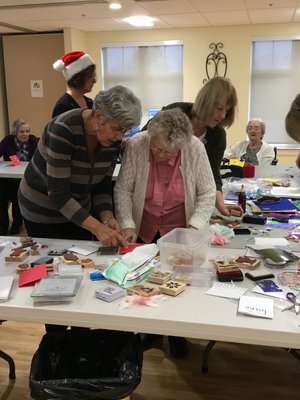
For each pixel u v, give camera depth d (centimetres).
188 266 158
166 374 215
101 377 152
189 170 192
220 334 120
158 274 149
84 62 290
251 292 139
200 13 541
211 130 219
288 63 628
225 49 639
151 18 573
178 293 137
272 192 276
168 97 684
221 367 220
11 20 580
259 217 215
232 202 252
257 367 220
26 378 212
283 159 653
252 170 337
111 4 488
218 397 199
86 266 159
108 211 195
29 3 481
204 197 196
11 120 718
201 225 189
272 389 204
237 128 659
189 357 228
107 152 180
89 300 134
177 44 656
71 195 177
